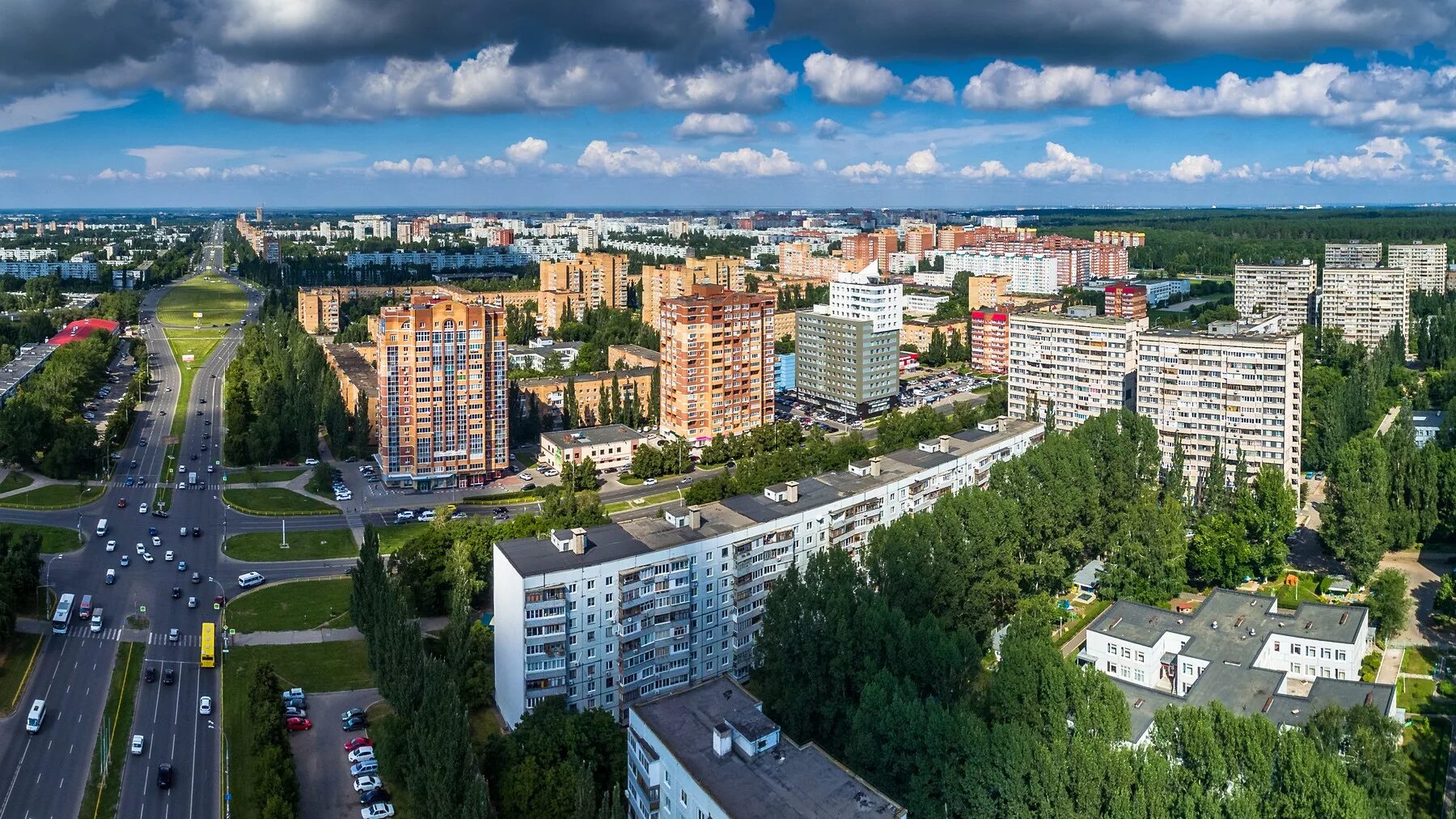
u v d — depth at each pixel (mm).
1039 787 183625
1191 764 190500
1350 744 196875
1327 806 173250
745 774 175000
